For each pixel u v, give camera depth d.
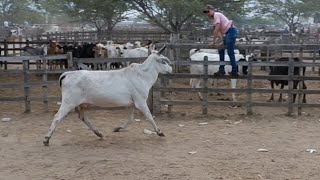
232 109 12.84
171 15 30.69
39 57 12.05
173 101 11.91
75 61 12.22
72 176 7.01
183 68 18.44
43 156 8.12
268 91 11.84
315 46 13.35
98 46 19.75
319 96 15.27
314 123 11.00
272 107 13.09
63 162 7.75
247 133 9.95
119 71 9.12
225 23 11.38
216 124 10.88
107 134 9.80
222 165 7.55
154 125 9.40
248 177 6.95
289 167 7.46
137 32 34.94
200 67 13.89
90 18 39.22
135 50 19.00
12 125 10.70
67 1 36.25
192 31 32.62
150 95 11.86
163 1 29.03
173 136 9.64
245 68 13.86
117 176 6.99
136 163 7.65
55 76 19.42
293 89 11.87
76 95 8.77
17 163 7.71
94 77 8.84
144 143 9.04
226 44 11.57
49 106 13.02
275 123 10.99
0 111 12.31
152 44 17.81
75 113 11.95
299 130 10.25
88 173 7.14
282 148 8.68
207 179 6.85
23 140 9.29
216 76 11.84
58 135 9.71
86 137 9.55
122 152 8.37
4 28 57.78
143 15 39.34
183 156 8.09
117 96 8.98
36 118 11.47
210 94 15.07
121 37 34.09
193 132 10.02
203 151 8.44
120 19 40.53
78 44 21.50
